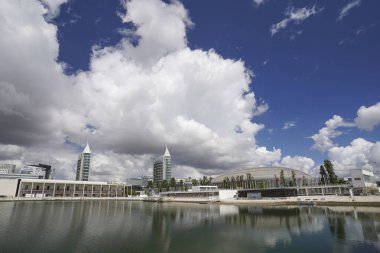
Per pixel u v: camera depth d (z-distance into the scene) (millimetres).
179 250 39750
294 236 49062
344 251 38156
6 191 198750
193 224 65812
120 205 147500
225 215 86562
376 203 107938
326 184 159625
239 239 47125
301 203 126312
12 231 53781
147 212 100812
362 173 134250
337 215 77500
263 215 83750
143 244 43406
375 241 43531
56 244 42781
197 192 199750
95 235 50812
